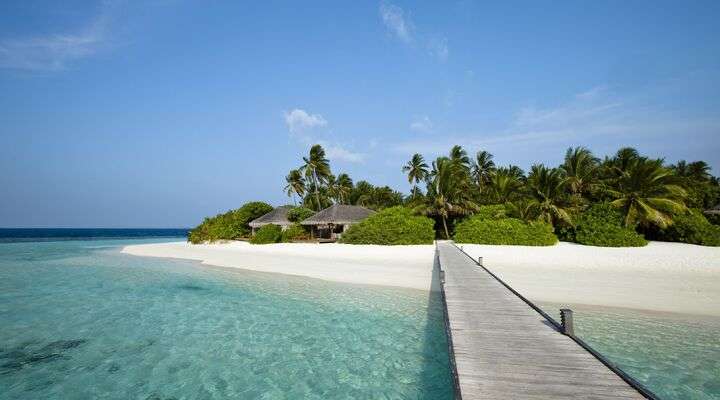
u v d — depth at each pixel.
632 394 5.21
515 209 36.69
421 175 58.84
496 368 6.09
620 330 9.81
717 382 7.12
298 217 46.88
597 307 11.75
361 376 7.89
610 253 23.12
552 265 18.83
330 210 42.66
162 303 14.21
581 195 39.50
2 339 10.37
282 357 8.95
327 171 59.09
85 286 17.77
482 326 8.30
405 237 33.28
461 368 6.11
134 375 8.12
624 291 13.36
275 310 12.91
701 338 9.21
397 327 10.91
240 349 9.48
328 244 35.34
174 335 10.57
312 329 10.88
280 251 30.61
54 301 14.68
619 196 32.97
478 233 32.03
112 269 23.75
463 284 13.11
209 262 26.56
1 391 7.47
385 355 8.95
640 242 28.53
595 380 5.65
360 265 21.62
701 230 30.06
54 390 7.51
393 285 16.42
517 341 7.34
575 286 14.23
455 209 43.62
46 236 87.94
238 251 32.84
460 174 45.47
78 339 10.34
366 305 13.29
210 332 10.77
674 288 13.50
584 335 9.50
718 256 20.78
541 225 31.12
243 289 16.53
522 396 5.19
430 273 18.89
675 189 31.20
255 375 8.03
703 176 52.75
